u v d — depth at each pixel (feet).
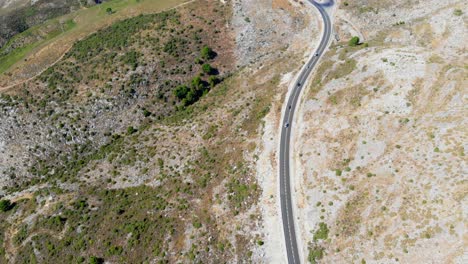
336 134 254.88
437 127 227.40
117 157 312.09
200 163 276.21
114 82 361.10
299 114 286.66
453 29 325.21
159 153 297.74
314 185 236.84
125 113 352.69
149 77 366.02
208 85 367.45
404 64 271.69
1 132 345.72
